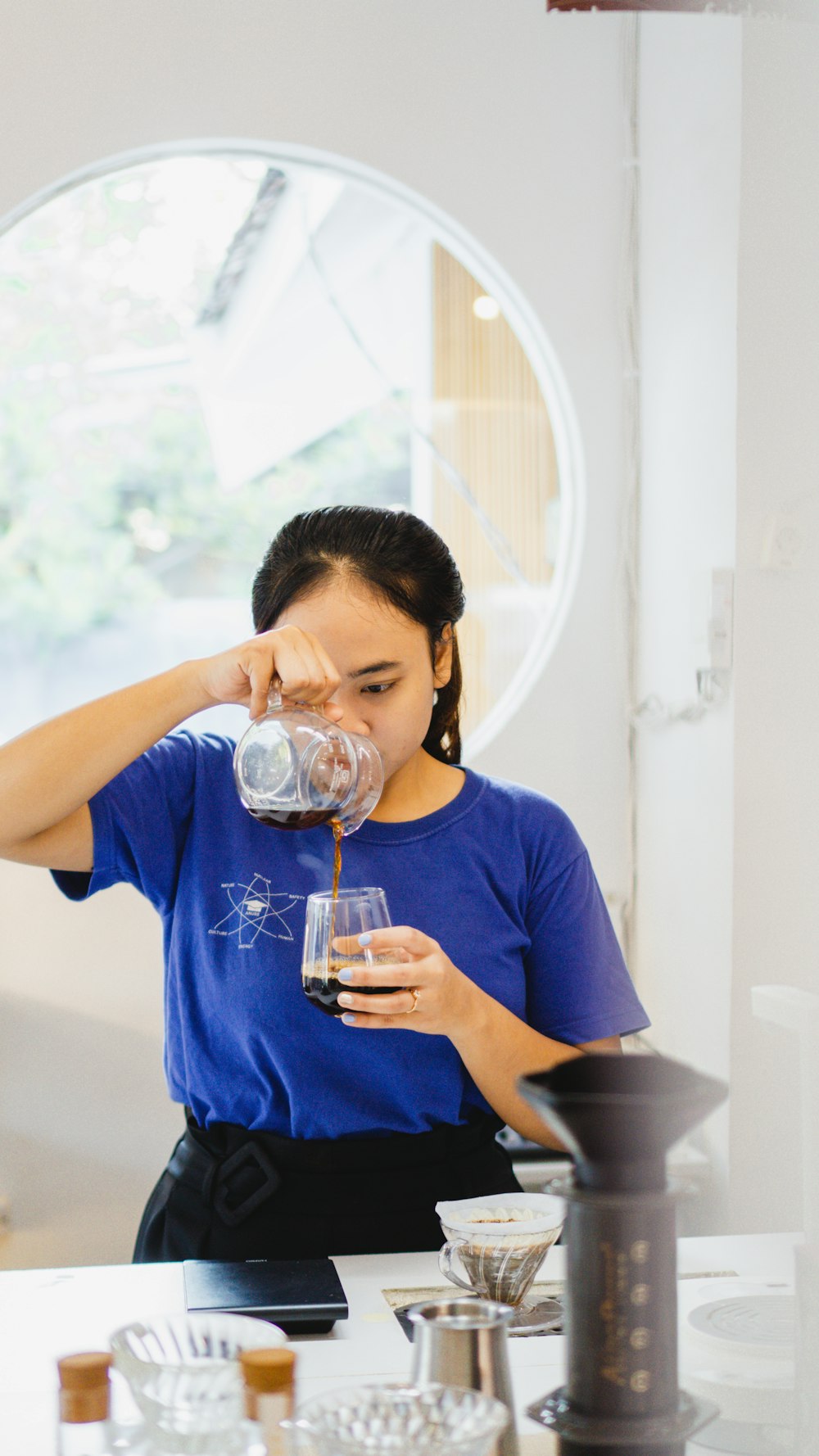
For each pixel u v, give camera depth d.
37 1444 0.85
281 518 5.76
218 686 1.27
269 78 2.13
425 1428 0.68
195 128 2.11
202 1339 0.83
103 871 1.39
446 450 4.08
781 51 1.64
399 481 5.57
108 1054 2.16
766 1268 1.12
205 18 2.11
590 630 2.27
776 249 1.67
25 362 4.55
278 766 1.20
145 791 1.40
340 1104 1.33
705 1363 0.89
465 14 2.18
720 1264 1.14
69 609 5.89
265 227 3.63
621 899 2.28
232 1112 1.37
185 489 5.75
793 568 1.64
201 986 1.40
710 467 1.88
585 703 2.28
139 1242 1.44
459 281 4.01
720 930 1.81
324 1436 0.67
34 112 2.08
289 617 1.29
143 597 5.88
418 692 1.30
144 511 5.76
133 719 1.27
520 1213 1.13
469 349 4.04
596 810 2.28
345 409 4.29
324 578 1.27
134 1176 2.17
